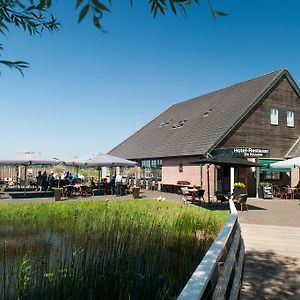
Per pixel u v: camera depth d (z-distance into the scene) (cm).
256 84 2980
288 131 2917
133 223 1194
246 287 605
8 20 308
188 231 1116
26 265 720
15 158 2388
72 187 2453
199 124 3098
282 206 1912
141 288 599
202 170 2569
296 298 555
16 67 245
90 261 708
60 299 544
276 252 862
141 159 3516
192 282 280
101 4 187
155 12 235
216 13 225
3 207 1709
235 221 782
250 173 2634
